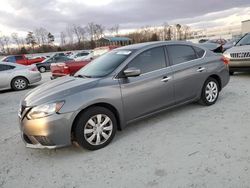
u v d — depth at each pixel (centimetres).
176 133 419
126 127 462
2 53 5884
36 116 353
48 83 447
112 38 5400
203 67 523
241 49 817
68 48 6328
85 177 315
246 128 414
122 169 325
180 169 312
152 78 441
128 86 413
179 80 480
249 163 311
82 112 371
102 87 389
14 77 1038
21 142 441
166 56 473
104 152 376
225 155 334
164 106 468
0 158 386
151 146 380
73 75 475
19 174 336
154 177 301
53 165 352
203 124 448
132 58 432
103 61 468
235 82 787
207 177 291
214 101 557
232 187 270
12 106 729
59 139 355
